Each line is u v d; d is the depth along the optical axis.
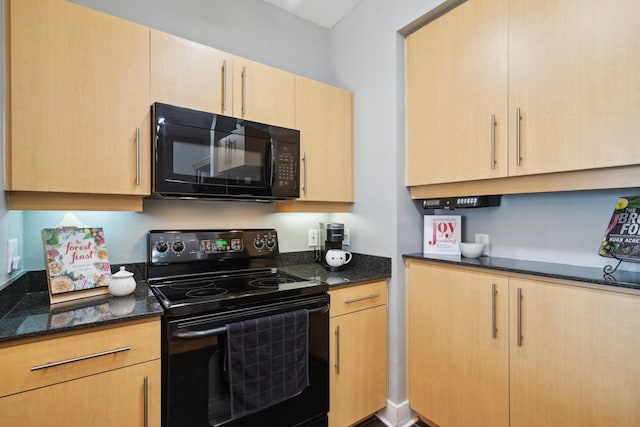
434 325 1.69
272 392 1.34
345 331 1.67
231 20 1.99
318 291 1.56
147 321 1.13
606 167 1.14
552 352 1.22
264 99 1.74
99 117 1.29
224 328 1.24
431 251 1.88
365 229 2.04
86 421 1.01
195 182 1.44
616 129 1.10
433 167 1.72
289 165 1.76
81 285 1.31
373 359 1.79
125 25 1.35
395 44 1.86
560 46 1.23
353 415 1.70
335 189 2.03
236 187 1.56
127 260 1.61
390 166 1.88
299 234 2.22
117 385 1.07
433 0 1.67
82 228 1.38
